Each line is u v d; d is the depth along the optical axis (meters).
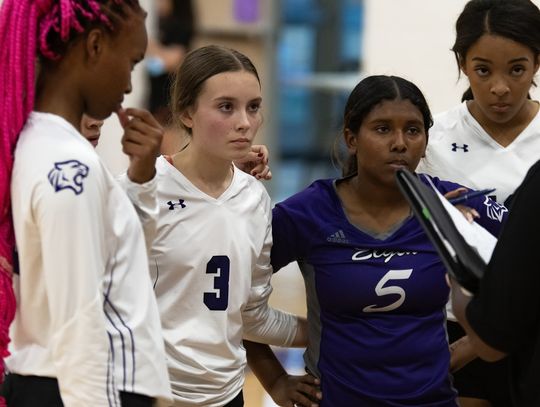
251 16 26.56
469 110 9.58
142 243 6.71
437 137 9.62
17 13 6.38
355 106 8.05
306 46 29.36
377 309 8.04
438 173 9.54
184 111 8.23
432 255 8.06
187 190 8.19
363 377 8.03
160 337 6.66
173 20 22.16
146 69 21.56
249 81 8.01
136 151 6.91
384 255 8.08
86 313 6.16
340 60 29.33
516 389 6.45
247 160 8.98
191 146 8.32
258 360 9.04
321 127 29.44
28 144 6.37
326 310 8.23
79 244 6.16
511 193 9.36
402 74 18.34
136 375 6.39
